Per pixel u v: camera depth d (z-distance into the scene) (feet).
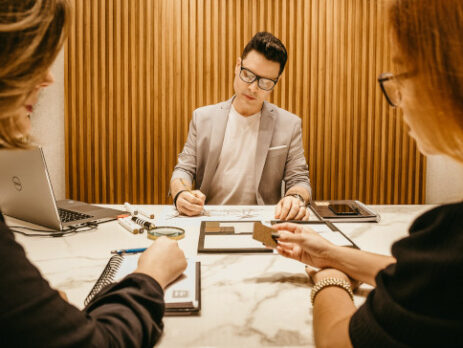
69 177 11.24
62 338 1.60
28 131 2.00
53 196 4.32
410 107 1.51
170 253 2.96
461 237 1.38
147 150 11.09
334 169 11.30
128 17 10.67
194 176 7.42
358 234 4.58
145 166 11.24
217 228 4.62
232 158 7.30
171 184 6.53
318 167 11.25
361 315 1.67
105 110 10.99
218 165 7.34
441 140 1.44
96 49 10.71
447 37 1.32
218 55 10.82
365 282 2.93
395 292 1.53
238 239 4.21
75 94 10.91
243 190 7.29
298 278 3.27
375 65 10.97
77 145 11.16
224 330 2.44
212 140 7.16
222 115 7.29
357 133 11.23
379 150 11.37
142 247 4.01
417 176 11.46
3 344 1.47
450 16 1.31
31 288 1.57
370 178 11.42
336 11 10.71
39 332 1.53
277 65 6.57
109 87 10.87
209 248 3.90
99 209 5.64
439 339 1.35
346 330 1.89
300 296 2.93
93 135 11.14
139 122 11.02
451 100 1.35
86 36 10.68
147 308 2.28
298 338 2.36
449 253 1.37
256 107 7.12
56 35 1.71
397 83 1.53
